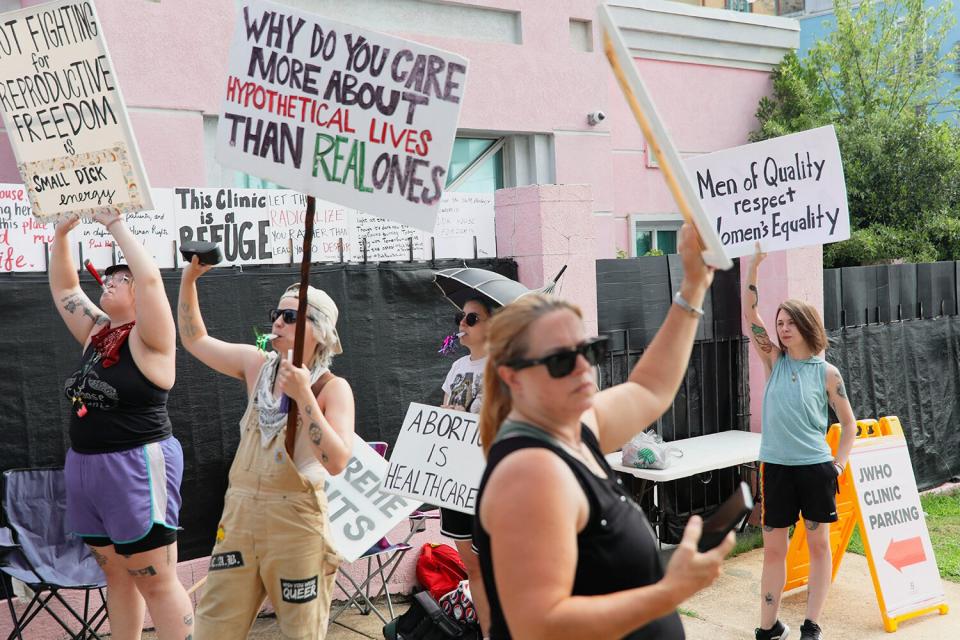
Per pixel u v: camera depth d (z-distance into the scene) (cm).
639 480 672
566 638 179
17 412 500
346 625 560
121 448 421
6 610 502
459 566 599
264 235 582
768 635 538
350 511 525
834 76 1611
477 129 823
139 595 451
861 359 827
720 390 762
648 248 1255
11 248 509
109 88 400
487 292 459
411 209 353
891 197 1355
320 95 358
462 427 468
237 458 389
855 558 696
